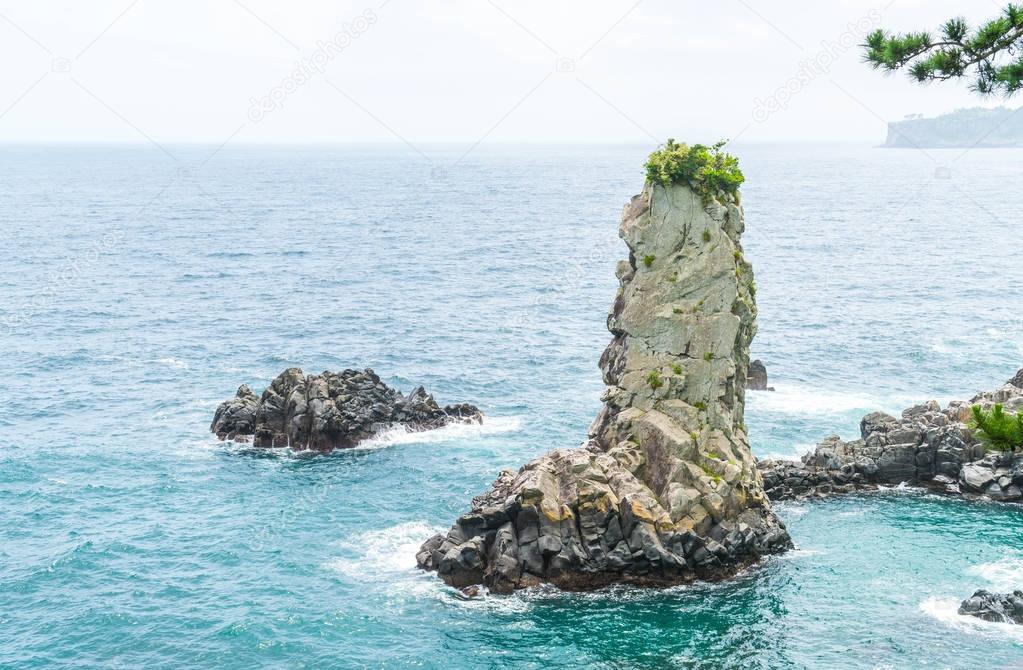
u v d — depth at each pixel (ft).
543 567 199.41
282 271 578.25
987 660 173.17
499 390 333.01
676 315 220.23
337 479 255.91
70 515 233.96
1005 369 355.15
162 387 335.47
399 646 179.93
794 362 363.15
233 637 182.29
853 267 585.63
